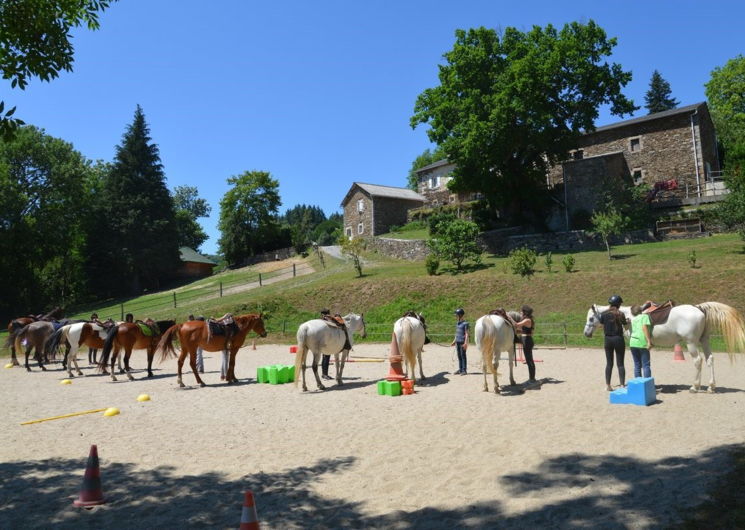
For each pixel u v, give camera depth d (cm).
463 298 3064
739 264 2678
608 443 790
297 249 6556
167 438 953
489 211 4988
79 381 1766
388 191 6725
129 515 603
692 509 535
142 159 6625
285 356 2414
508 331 1284
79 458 847
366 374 1706
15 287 5447
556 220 4712
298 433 952
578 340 2269
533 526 524
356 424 999
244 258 7356
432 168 6812
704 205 4044
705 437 790
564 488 621
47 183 6197
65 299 5712
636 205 4169
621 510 547
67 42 821
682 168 4766
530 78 3941
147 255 6284
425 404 1155
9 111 695
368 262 4778
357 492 650
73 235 6506
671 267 2847
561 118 4425
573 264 3106
